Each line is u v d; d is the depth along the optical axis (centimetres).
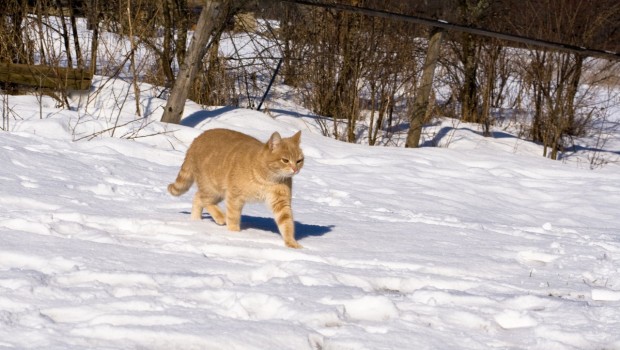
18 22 2048
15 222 848
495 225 1220
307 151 1884
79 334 543
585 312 689
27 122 1653
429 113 2530
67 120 1712
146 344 539
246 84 2388
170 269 731
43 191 1077
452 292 730
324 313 627
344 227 1050
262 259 820
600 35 2752
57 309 588
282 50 2558
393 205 1384
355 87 2295
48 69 1938
